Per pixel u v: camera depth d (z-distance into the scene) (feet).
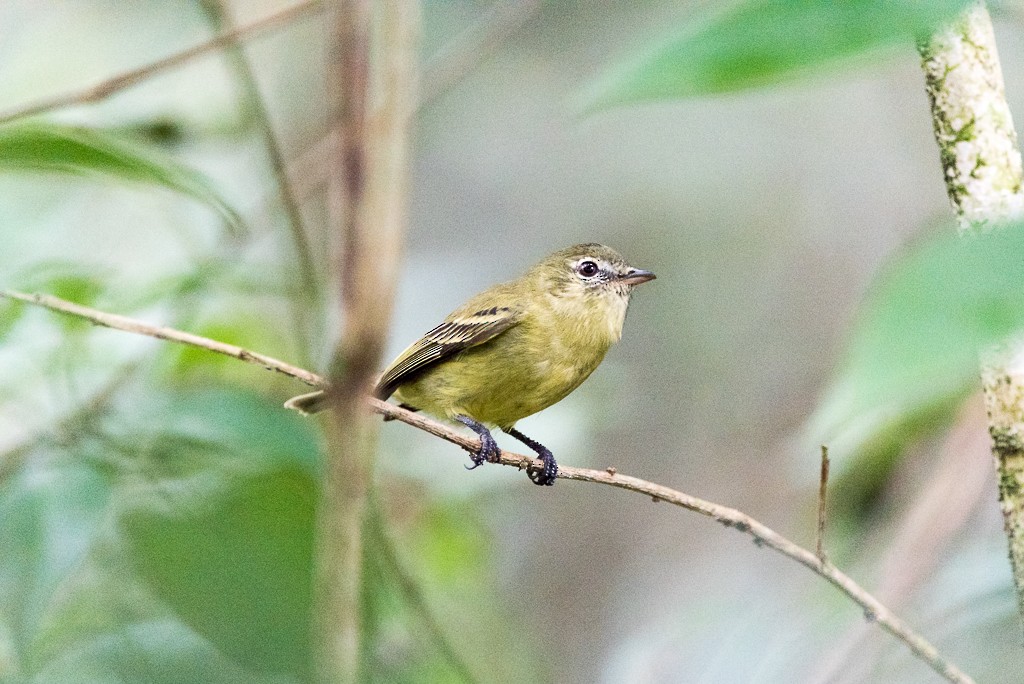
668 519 51.19
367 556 28.91
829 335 50.60
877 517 37.11
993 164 14.24
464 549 39.50
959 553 30.71
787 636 34.55
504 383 37.24
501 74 54.80
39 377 27.48
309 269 27.66
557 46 54.39
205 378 34.83
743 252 53.57
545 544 51.96
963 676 21.33
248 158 38.40
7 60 45.44
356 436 18.54
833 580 22.50
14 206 34.47
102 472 24.71
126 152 21.84
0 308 26.45
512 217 54.95
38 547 23.07
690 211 54.39
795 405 50.72
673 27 10.97
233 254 31.55
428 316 52.31
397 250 19.15
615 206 54.85
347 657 18.94
